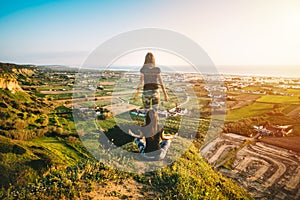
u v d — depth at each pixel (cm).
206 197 463
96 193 422
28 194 395
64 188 423
